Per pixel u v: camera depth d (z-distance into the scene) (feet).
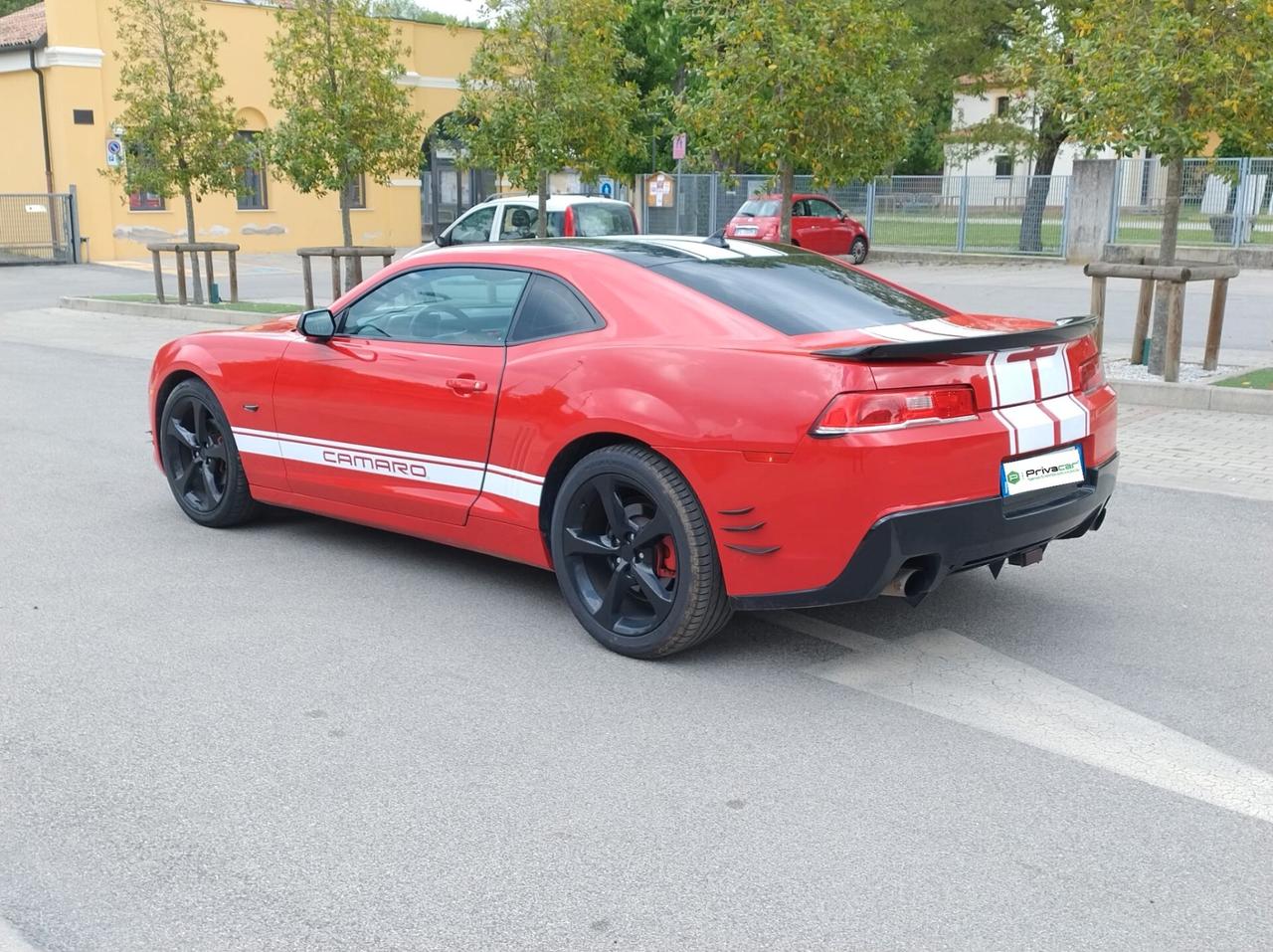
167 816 10.97
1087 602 16.90
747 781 11.62
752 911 9.45
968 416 13.43
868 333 14.25
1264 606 16.72
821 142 42.19
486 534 16.40
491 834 10.64
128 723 12.95
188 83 63.26
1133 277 33.06
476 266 16.80
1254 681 14.08
